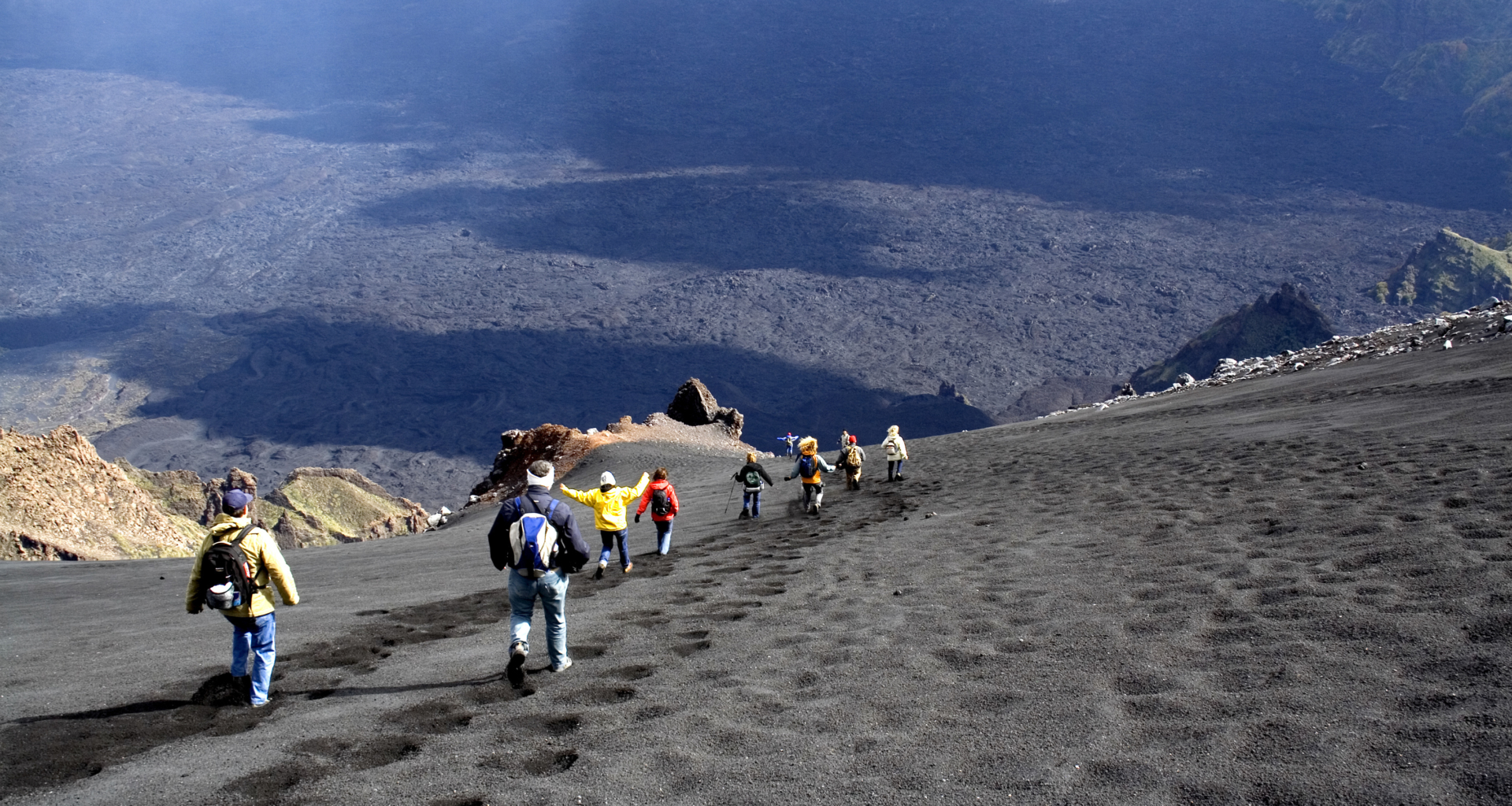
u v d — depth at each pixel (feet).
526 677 28.45
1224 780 16.72
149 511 194.08
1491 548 27.32
